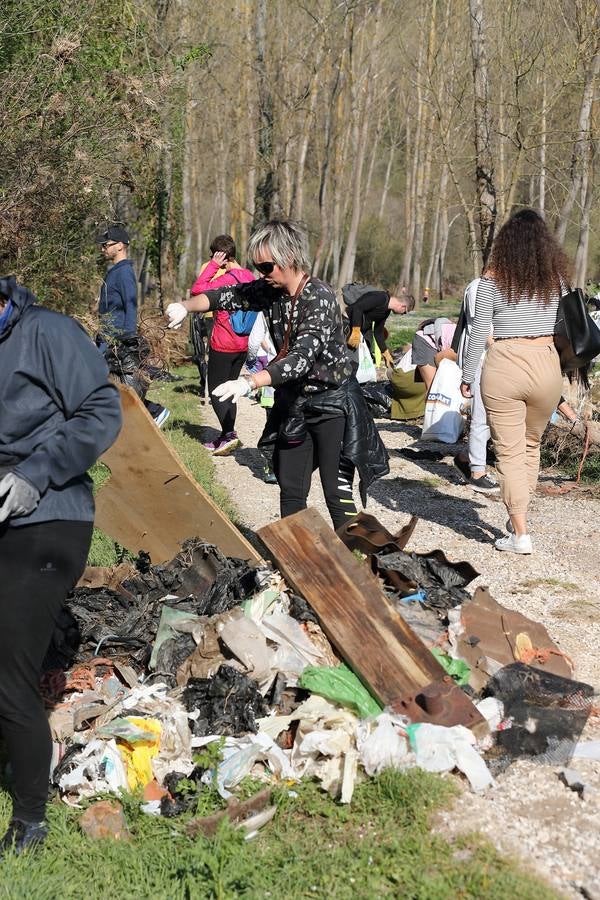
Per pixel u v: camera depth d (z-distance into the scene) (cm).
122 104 926
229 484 895
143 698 394
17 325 328
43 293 920
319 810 347
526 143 1675
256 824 338
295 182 3709
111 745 370
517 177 1670
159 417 1011
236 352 1015
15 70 868
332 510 533
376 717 381
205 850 323
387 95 4459
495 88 1772
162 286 2441
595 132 1869
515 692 410
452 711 385
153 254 2458
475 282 911
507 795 357
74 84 899
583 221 2392
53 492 327
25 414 326
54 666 427
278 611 434
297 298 503
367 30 3466
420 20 2831
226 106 3706
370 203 7100
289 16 3003
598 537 717
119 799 352
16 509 314
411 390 1200
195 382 1577
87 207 940
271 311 513
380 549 504
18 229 858
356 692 393
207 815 344
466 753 366
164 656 424
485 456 880
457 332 929
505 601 572
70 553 329
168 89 1033
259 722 386
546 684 414
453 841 326
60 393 327
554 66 1703
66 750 374
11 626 321
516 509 665
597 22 1666
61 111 845
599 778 369
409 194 5269
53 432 329
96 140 908
